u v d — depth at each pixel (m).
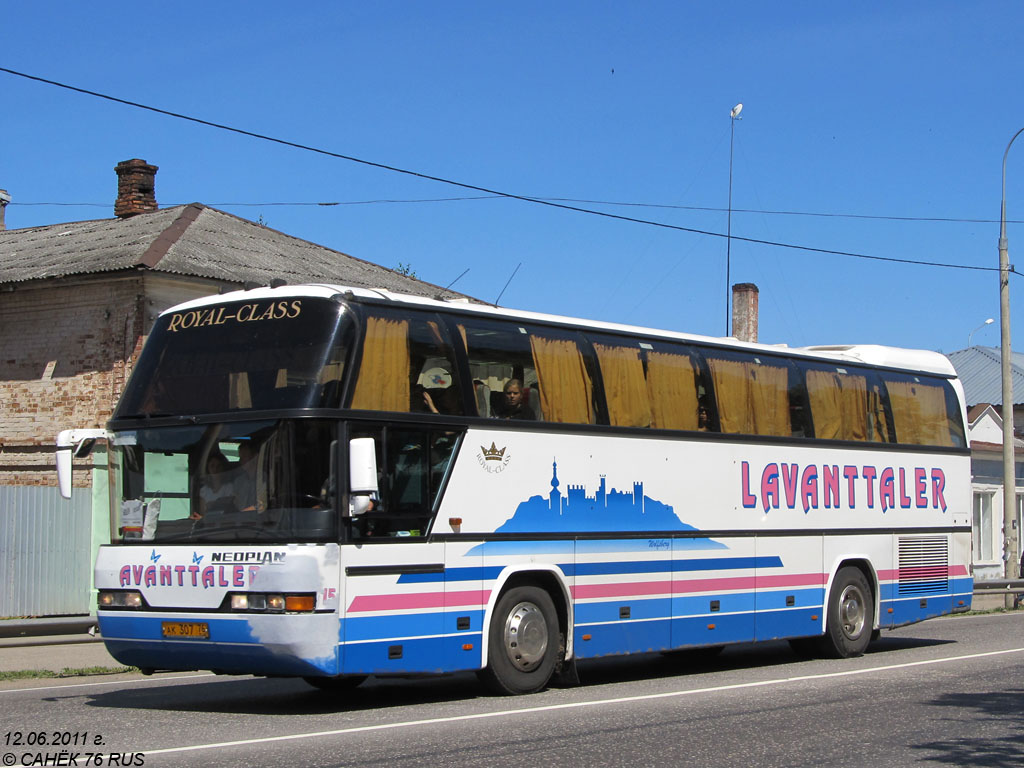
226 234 27.53
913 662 15.52
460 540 11.46
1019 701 11.69
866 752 8.96
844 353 17.39
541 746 9.06
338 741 9.20
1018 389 50.44
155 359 11.50
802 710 11.07
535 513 12.25
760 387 15.38
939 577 17.95
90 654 16.33
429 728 9.90
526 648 12.08
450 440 11.52
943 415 18.52
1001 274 29.92
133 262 21.86
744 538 14.76
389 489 10.88
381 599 10.67
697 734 9.69
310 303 10.91
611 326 13.66
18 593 19.91
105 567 11.16
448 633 11.27
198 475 10.80
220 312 11.34
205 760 8.34
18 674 14.30
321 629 10.17
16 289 23.17
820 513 15.96
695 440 14.26
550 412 12.59
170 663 10.84
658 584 13.55
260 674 10.55
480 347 12.01
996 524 40.09
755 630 14.80
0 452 23.36
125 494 11.23
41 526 20.30
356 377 10.73
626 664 16.16
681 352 14.39
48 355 23.12
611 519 13.07
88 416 22.45
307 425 10.41
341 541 10.39
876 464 17.03
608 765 8.35
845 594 16.27
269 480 10.41
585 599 12.73
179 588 10.66
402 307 11.37
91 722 10.24
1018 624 22.53
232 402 10.84
